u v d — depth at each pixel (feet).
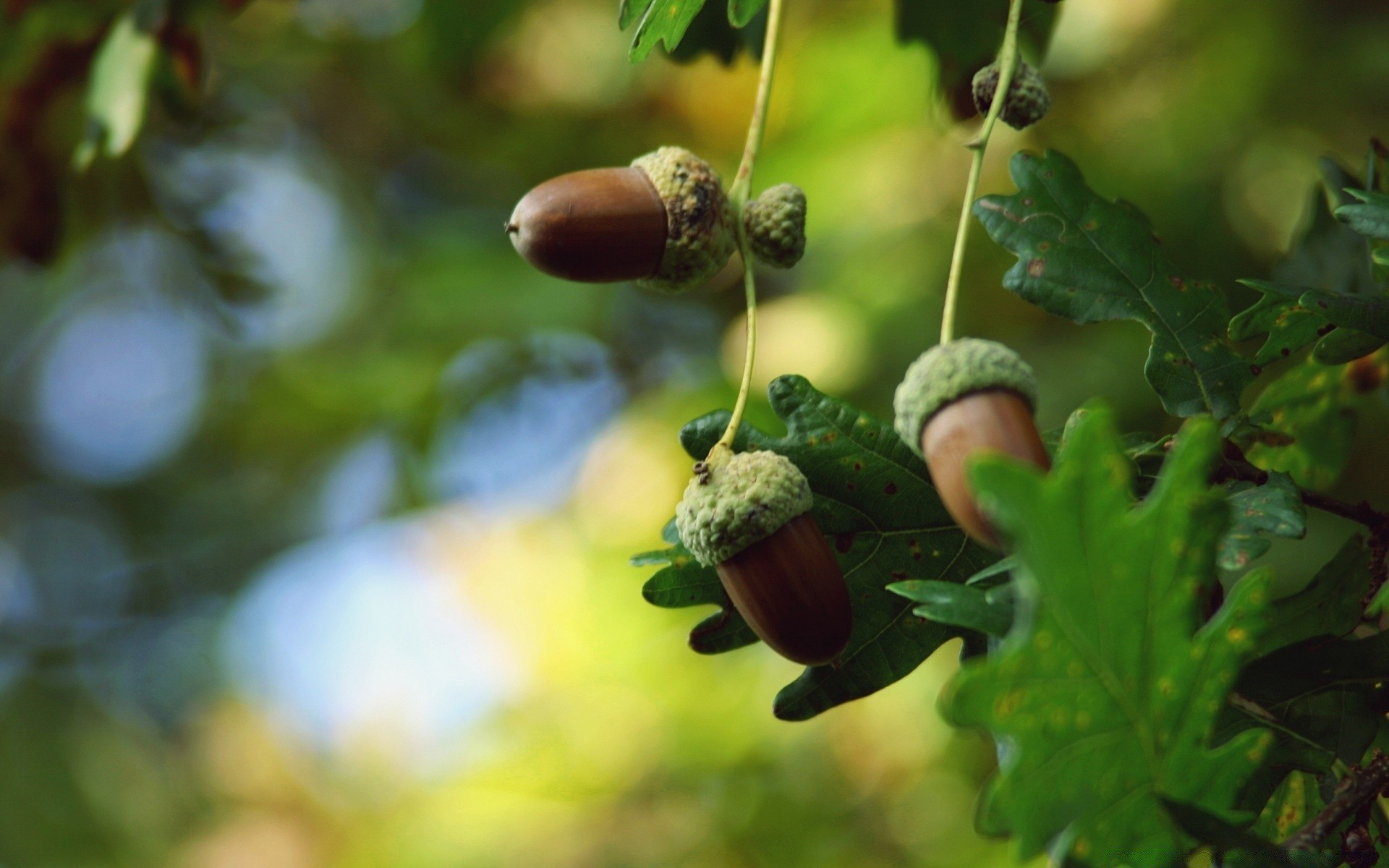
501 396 3.19
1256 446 1.55
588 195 1.50
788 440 1.49
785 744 2.64
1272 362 1.47
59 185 2.24
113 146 1.97
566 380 3.22
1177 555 1.29
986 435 1.36
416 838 2.94
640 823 2.68
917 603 1.48
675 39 1.51
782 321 2.81
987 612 1.35
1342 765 1.39
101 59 2.02
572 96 3.14
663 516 2.82
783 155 2.94
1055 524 1.28
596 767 2.71
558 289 3.14
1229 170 2.76
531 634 2.85
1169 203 2.74
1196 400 1.47
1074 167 1.51
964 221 1.42
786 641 1.44
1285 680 1.41
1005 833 1.29
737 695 2.66
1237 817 1.31
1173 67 2.81
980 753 2.58
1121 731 1.30
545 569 2.97
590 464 2.90
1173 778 1.32
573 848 2.68
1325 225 1.61
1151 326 1.48
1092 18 2.81
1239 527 1.41
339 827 3.30
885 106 2.84
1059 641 1.28
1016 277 1.49
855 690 1.47
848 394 2.73
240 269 2.64
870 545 1.48
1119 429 2.49
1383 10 2.74
